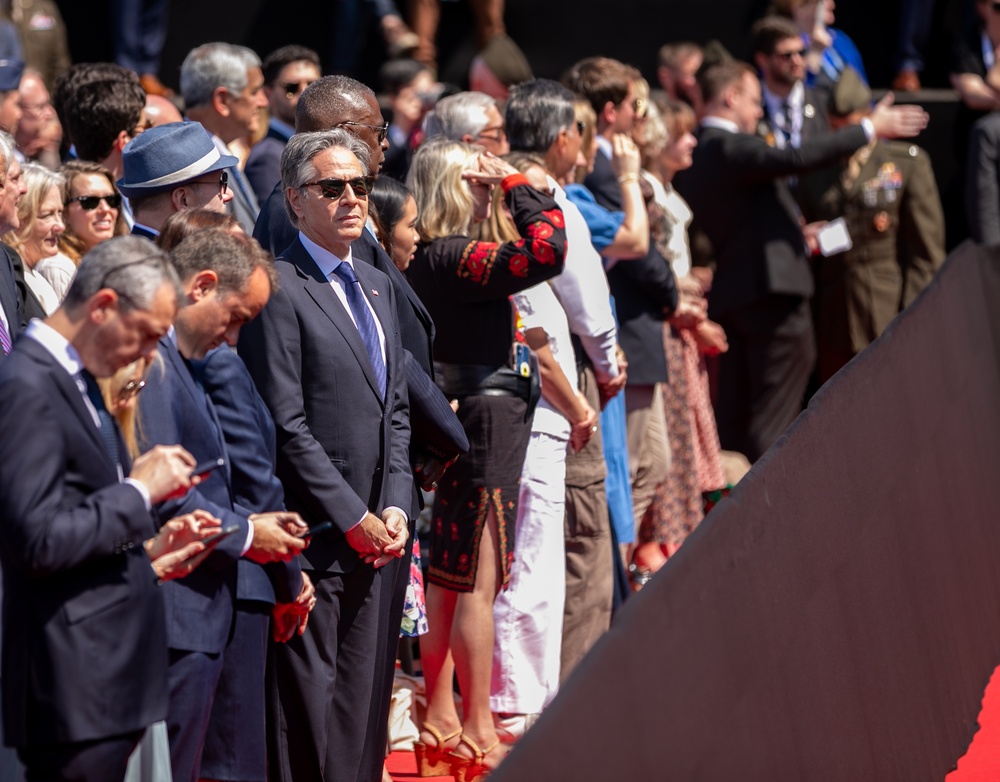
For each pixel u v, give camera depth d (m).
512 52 31.89
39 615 10.86
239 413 13.12
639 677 9.09
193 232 13.05
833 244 31.41
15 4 31.92
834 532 14.14
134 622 11.10
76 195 17.23
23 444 10.59
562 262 17.30
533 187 17.61
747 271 29.94
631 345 23.09
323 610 14.41
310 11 37.69
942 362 20.67
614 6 38.09
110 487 10.88
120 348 10.96
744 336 30.47
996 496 23.00
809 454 13.76
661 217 24.31
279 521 12.80
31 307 15.37
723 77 29.86
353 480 14.53
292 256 14.70
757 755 10.98
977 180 33.09
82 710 10.80
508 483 17.78
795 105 32.41
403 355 15.59
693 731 9.80
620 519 21.56
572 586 20.28
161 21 35.31
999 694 19.44
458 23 37.72
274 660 14.40
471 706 17.89
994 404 24.52
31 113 23.94
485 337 17.61
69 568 10.62
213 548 11.94
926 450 18.66
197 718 12.43
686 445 25.45
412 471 16.03
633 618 9.18
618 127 23.67
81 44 36.53
